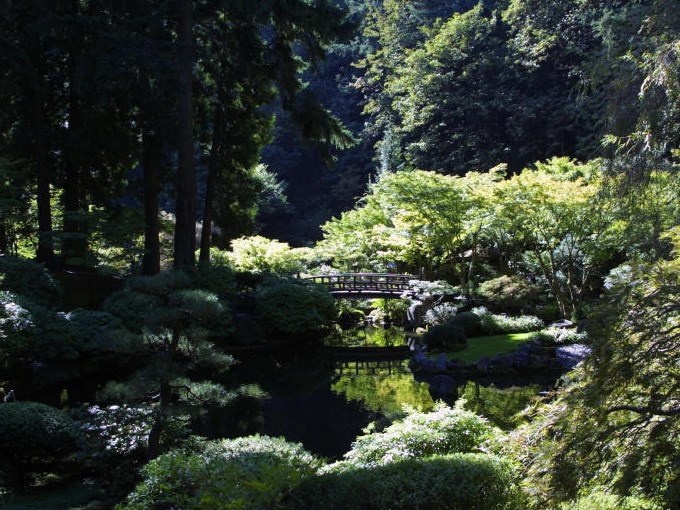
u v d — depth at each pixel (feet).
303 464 20.04
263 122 77.36
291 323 63.00
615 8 82.07
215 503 17.12
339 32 65.72
